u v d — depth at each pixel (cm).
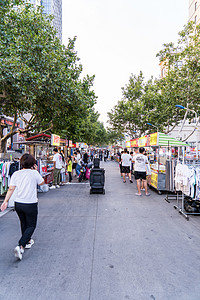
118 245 414
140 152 895
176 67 2223
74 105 1280
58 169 1054
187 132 3519
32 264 342
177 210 671
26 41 989
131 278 306
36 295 269
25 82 867
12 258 362
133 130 3009
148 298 265
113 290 279
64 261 352
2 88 873
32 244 414
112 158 4281
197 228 516
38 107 1272
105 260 356
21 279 302
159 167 927
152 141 1035
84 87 1462
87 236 456
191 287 288
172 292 277
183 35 2152
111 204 734
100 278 305
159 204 743
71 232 478
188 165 638
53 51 1185
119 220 564
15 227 512
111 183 1226
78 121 1881
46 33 1185
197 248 407
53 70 1066
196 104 2292
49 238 445
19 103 1042
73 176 1536
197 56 2114
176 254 382
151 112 2547
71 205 716
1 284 291
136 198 834
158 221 562
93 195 880
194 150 2053
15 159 912
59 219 568
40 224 529
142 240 440
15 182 368
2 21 1000
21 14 1159
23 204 363
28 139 1174
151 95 2617
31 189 369
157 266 340
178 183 672
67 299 261
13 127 1356
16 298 263
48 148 1296
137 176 888
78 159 1352
